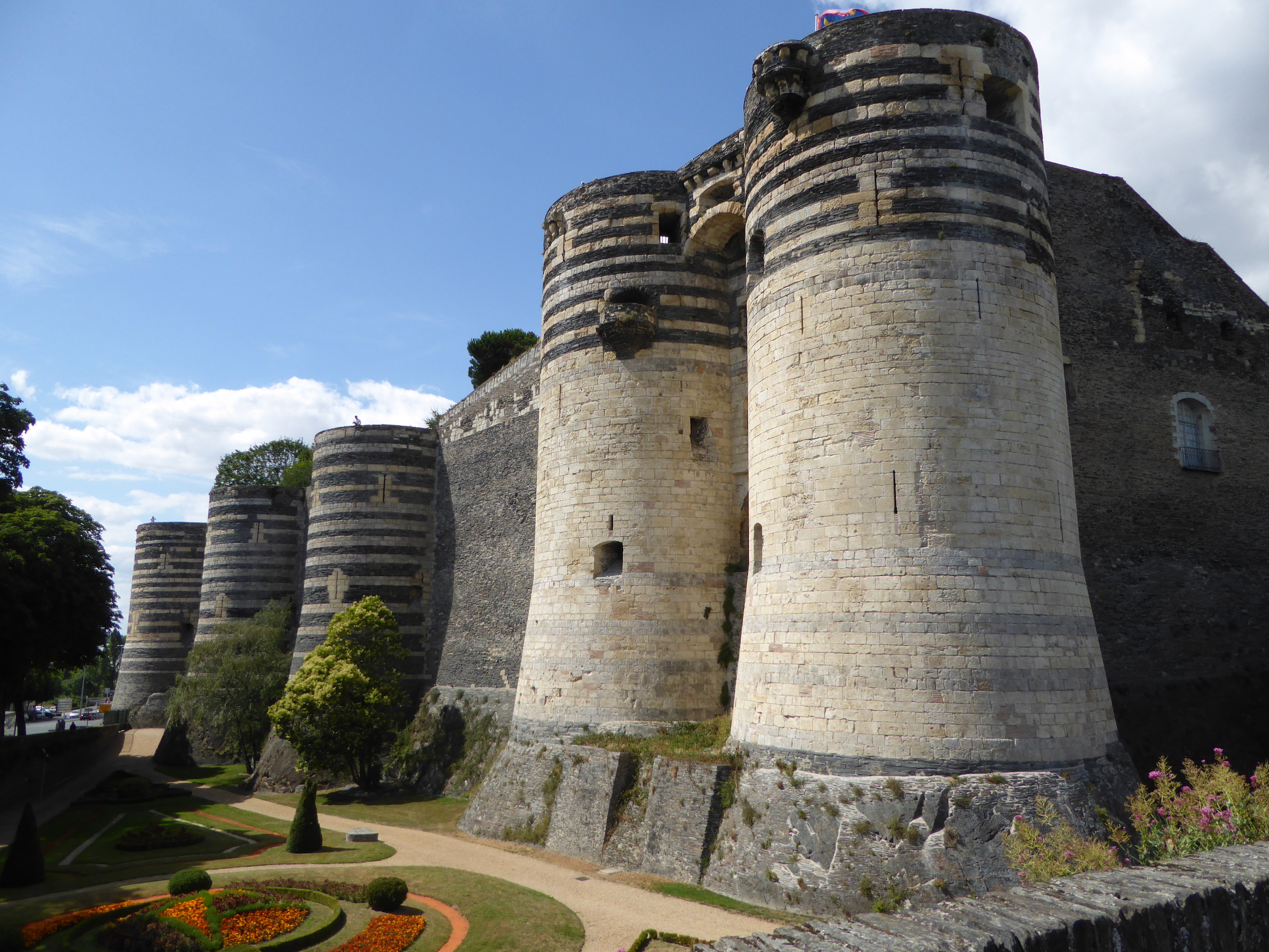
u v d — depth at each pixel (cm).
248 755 5091
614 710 2936
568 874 2508
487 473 4675
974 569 2077
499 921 2133
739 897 2144
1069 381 2862
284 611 5884
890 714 2030
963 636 2034
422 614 4984
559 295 3391
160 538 7462
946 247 2217
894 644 2062
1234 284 3284
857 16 2414
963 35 2334
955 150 2264
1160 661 2780
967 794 1923
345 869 2702
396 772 4391
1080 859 1282
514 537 4347
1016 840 1509
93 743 6097
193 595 7406
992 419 2162
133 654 7331
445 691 4528
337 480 5062
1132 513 2867
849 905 1928
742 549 3128
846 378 2234
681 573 3036
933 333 2184
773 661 2262
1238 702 2814
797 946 731
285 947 2022
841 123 2339
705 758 2439
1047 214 2394
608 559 3164
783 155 2452
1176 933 805
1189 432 3069
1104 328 2967
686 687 2938
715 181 3131
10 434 4400
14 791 4784
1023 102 2394
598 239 3325
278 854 2977
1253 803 1299
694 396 3177
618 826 2628
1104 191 3108
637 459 3103
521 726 3166
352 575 4919
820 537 2214
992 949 711
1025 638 2059
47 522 5050
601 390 3198
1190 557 2931
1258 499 3116
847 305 2258
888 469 2152
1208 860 945
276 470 9725
